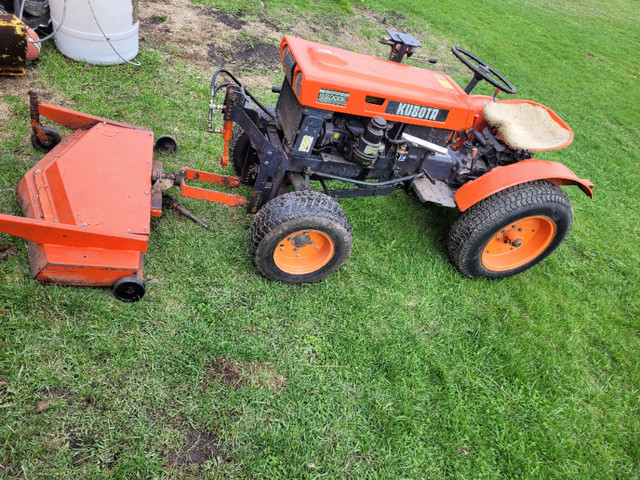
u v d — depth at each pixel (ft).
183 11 21.94
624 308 13.91
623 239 16.88
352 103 10.25
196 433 8.12
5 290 8.96
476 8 38.01
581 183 11.99
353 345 10.28
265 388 9.05
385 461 8.55
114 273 9.17
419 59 25.98
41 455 7.22
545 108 13.76
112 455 7.52
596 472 9.52
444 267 13.23
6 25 13.44
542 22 40.63
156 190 10.80
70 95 14.64
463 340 11.35
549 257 14.92
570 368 11.43
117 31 15.92
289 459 8.16
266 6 25.22
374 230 13.61
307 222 9.86
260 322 10.13
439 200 11.68
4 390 7.77
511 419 9.97
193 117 15.40
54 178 9.77
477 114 13.10
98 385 8.23
